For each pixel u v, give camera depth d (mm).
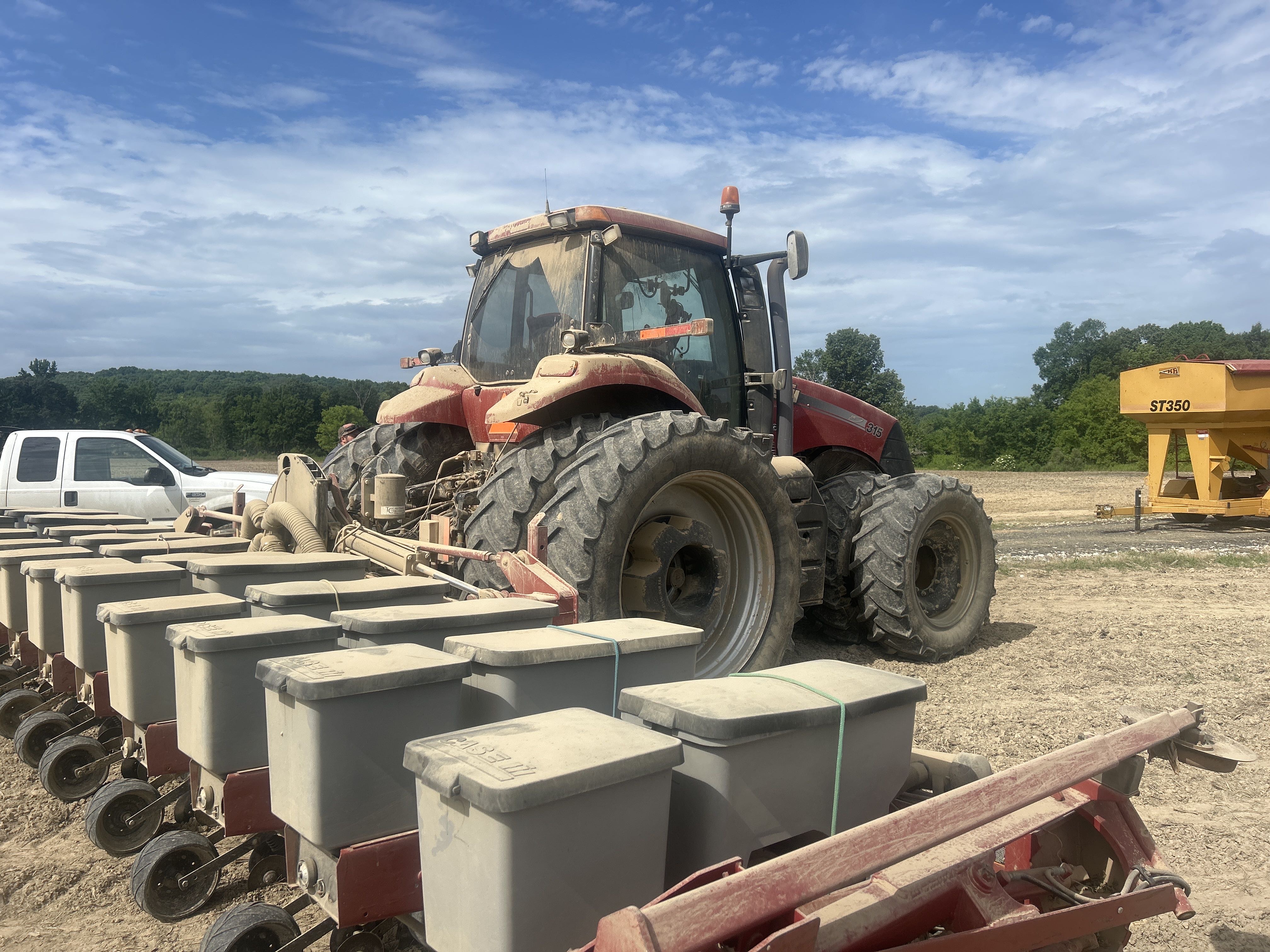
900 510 5406
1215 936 2553
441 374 5277
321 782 1850
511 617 2613
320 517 4066
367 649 2121
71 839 3135
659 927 1230
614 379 4180
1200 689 4918
